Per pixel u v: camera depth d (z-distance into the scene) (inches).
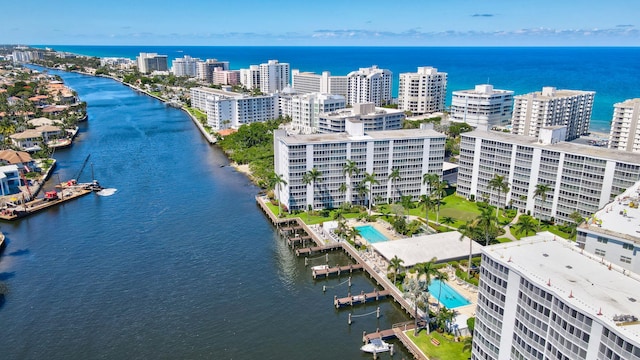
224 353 4677.7
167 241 7096.5
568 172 7130.9
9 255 6624.0
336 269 6220.5
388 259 6112.2
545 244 3973.9
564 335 3176.7
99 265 6358.3
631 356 2773.1
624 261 4525.1
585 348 3056.1
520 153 7672.2
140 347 4761.3
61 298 5590.6
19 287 5812.0
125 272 6186.0
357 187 7760.8
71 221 7810.0
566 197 7244.1
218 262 6501.0
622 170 6550.2
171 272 6200.8
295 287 5915.4
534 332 3415.4
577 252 3838.6
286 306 5497.1
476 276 5871.1
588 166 6875.0
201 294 5708.7
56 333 4970.5
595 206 6943.9
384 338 4869.6
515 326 3595.0
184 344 4808.1
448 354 4507.9
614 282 3380.9
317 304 5551.2
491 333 3831.2
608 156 6766.7
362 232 7278.5
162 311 5364.2
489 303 3814.0
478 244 6481.3
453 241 6569.9
